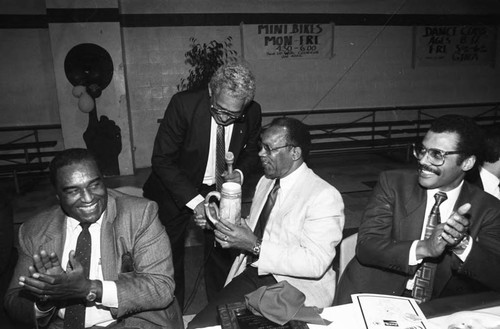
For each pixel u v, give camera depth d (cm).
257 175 542
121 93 555
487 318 112
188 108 210
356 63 683
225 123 195
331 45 664
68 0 515
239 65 182
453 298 131
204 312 168
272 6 627
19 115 582
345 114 697
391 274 158
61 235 136
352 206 430
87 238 135
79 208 128
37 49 570
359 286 160
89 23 525
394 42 691
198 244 342
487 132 197
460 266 142
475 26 716
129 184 544
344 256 172
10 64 566
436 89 729
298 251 155
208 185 234
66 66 532
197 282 279
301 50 654
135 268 141
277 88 659
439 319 117
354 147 675
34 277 112
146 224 142
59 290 117
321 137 685
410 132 717
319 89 677
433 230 138
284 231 164
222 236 156
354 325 113
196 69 615
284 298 113
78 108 546
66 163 127
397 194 162
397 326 112
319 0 643
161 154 214
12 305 130
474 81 742
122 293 128
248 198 455
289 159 165
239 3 614
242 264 188
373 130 698
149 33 590
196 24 604
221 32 616
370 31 676
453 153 140
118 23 534
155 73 604
